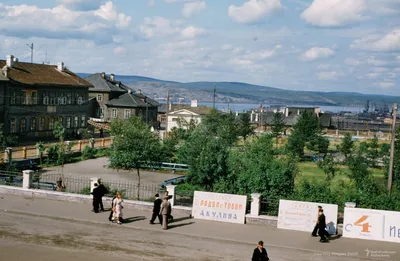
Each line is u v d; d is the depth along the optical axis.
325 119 124.06
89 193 27.80
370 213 21.59
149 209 25.34
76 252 18.58
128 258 18.14
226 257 18.67
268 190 26.22
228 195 23.88
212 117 73.50
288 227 22.70
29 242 19.56
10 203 25.59
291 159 35.12
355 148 64.19
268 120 126.62
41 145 46.88
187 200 28.03
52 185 30.77
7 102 59.94
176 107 108.31
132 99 92.56
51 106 70.31
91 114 91.50
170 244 20.00
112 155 34.69
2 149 39.81
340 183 32.41
